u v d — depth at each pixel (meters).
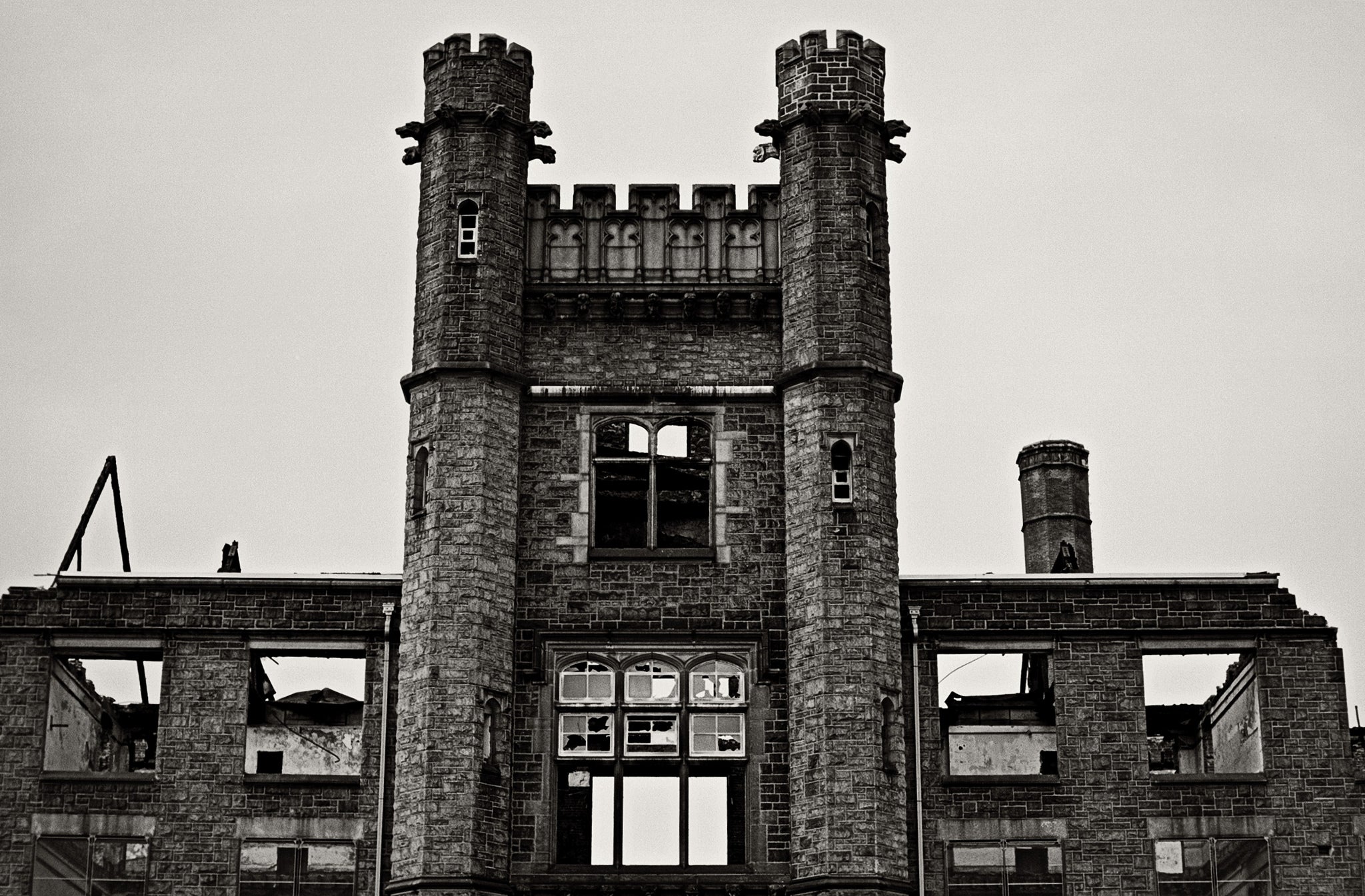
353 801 37.62
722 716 38.16
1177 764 43.34
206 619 38.50
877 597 38.00
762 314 40.47
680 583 38.84
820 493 38.50
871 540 38.25
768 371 40.16
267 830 37.44
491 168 40.59
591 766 37.94
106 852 37.31
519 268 40.44
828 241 40.06
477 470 38.62
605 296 40.28
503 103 41.12
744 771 38.47
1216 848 37.34
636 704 38.12
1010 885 37.12
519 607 38.66
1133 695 38.16
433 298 39.94
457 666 37.34
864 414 39.03
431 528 38.25
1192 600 38.62
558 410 39.84
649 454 39.72
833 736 37.00
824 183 40.44
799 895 36.41
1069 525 47.12
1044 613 38.56
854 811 36.53
